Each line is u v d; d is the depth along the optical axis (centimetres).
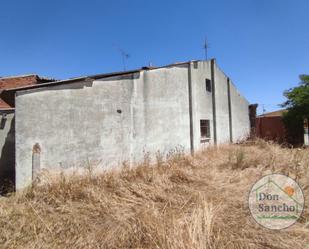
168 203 545
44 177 642
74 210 518
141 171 735
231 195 585
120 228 437
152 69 1053
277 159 902
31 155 684
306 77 1716
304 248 382
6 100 916
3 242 407
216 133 1547
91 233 433
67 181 627
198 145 1336
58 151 730
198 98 1374
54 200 564
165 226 416
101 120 837
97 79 830
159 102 1087
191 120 1295
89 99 805
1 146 824
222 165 904
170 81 1161
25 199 576
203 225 416
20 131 673
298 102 1683
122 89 909
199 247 366
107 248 393
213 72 1541
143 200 567
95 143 816
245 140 1716
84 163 779
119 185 642
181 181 703
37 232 438
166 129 1120
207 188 647
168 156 998
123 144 903
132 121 944
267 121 2194
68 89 754
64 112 745
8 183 748
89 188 605
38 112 698
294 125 1816
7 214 493
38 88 701
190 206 525
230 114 1775
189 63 1300
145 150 995
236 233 415
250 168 834
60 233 435
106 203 542
